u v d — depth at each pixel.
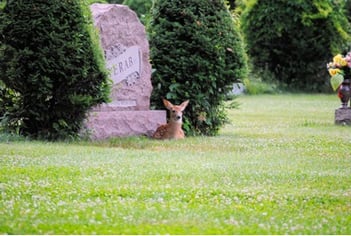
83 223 7.93
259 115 25.70
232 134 18.47
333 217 8.57
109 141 15.55
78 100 15.12
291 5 40.66
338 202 9.35
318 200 9.41
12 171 11.01
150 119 17.08
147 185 10.13
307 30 40.97
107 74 15.40
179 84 17.89
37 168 11.30
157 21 18.11
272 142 16.25
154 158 12.81
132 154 13.27
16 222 7.90
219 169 11.56
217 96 18.27
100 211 8.50
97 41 15.31
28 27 14.81
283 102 33.31
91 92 15.43
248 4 41.22
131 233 7.54
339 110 21.55
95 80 15.32
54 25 14.89
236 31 18.25
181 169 11.48
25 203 8.90
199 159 12.84
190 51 17.81
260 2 41.09
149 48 17.97
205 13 17.91
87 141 15.45
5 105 15.47
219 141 16.33
